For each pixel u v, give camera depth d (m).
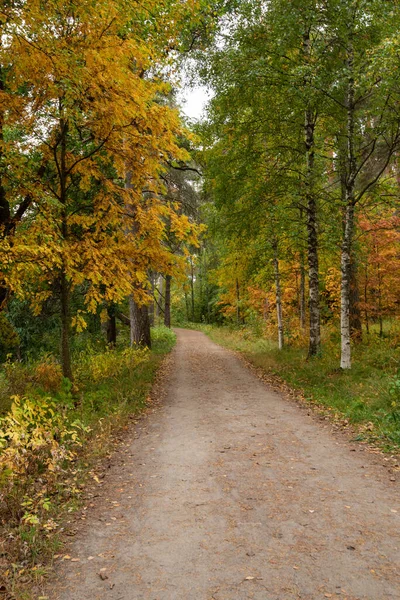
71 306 18.62
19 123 8.19
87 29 7.02
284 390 11.18
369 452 6.12
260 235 15.67
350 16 10.11
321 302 21.81
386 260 14.92
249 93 12.19
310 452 6.19
